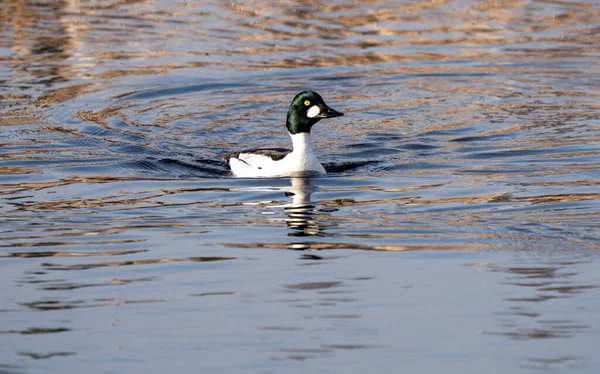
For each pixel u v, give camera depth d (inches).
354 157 687.1
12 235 497.0
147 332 370.0
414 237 488.1
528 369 335.3
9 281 427.2
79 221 524.1
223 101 844.0
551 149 691.4
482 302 397.4
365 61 965.2
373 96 859.4
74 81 885.2
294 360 343.3
